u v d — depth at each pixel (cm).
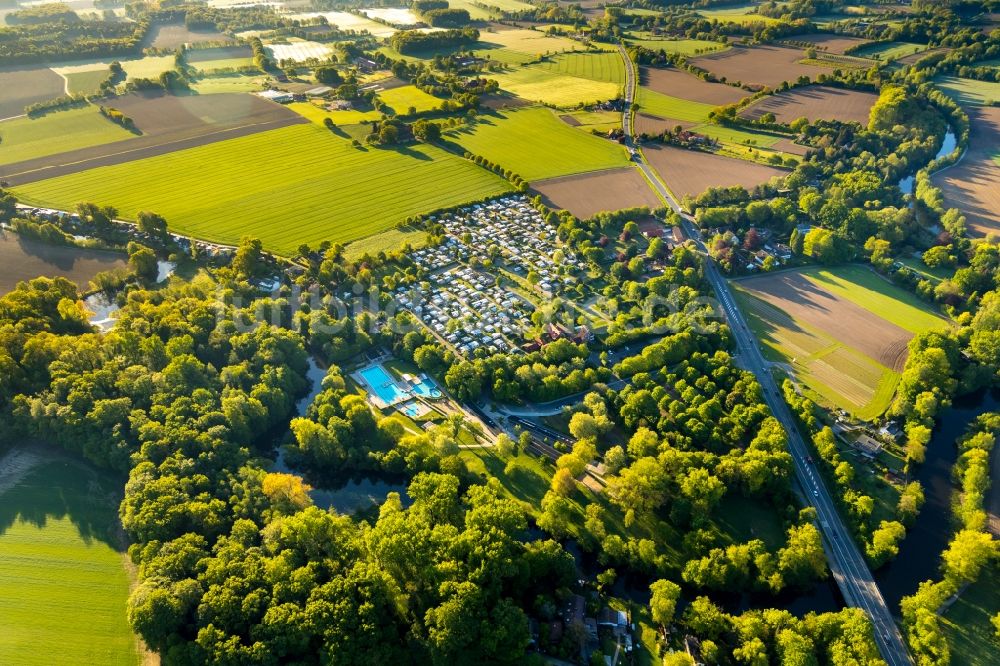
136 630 14250
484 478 19450
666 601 15200
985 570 16650
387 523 16312
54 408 19588
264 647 13800
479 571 15012
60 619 15300
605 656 14838
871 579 16662
